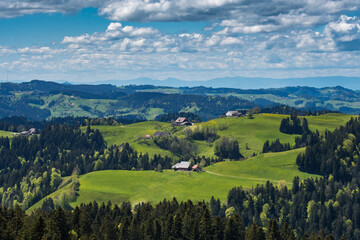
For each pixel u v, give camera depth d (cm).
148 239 14862
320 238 15025
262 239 14850
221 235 15100
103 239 14462
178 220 15238
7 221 14038
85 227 14612
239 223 15738
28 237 12825
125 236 14838
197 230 15000
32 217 14738
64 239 13775
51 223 13038
